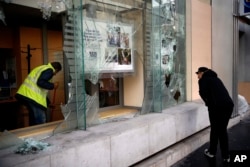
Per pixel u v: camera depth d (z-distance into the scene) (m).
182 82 5.82
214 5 6.68
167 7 5.20
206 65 6.56
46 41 4.72
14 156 2.55
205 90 4.24
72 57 3.48
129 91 4.84
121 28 4.27
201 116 5.34
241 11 6.73
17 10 3.72
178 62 5.67
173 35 5.46
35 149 2.69
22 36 4.73
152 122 3.96
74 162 2.80
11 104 4.58
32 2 3.43
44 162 2.54
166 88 5.18
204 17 6.44
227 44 6.62
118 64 4.25
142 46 4.65
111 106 4.64
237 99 6.96
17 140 2.92
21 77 4.75
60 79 4.62
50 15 3.62
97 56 3.87
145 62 4.64
